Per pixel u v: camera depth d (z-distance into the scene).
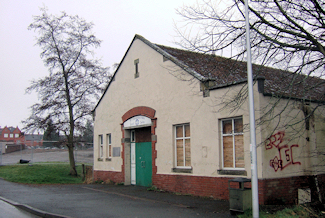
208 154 11.61
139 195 12.59
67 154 43.47
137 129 16.34
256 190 6.89
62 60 23.91
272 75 12.36
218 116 11.29
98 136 19.52
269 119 9.12
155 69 14.77
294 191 10.30
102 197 12.11
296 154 10.65
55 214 8.69
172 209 9.53
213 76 12.19
